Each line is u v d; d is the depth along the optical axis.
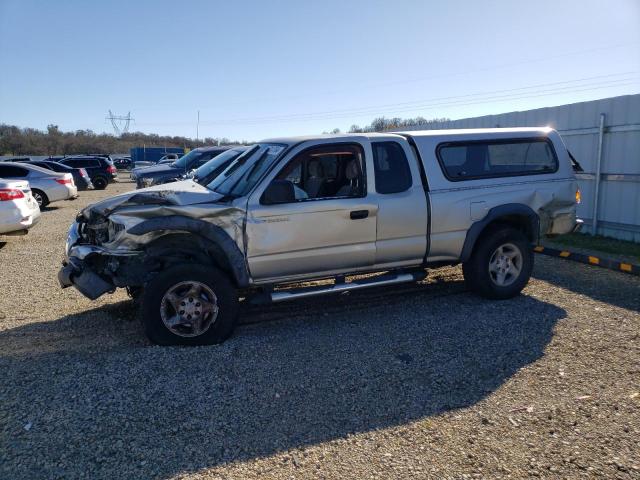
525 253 5.82
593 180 9.55
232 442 3.15
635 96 8.62
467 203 5.51
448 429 3.27
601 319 5.14
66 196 17.42
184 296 4.57
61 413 3.44
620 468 2.85
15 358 4.34
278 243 4.81
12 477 2.81
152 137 93.69
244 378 3.97
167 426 3.32
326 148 5.07
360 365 4.19
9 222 9.33
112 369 4.09
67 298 6.34
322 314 5.45
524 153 5.96
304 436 3.21
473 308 5.53
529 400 3.60
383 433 3.24
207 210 4.62
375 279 5.39
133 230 4.51
